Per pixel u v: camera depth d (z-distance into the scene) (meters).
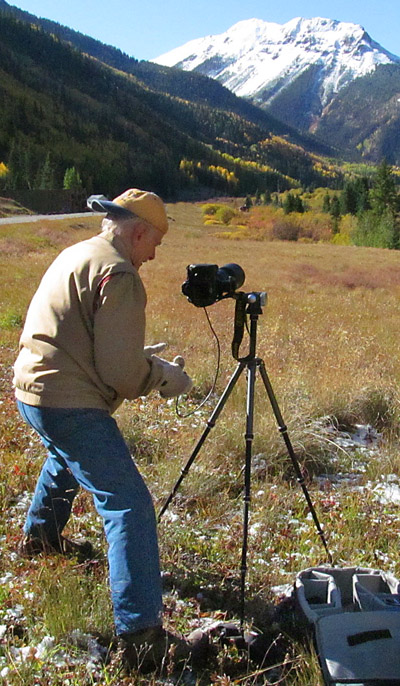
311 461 5.21
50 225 52.28
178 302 16.30
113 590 2.67
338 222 98.19
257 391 6.68
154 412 6.21
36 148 162.75
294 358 8.90
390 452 5.49
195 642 2.76
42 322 2.79
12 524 3.81
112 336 2.64
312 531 3.99
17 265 24.17
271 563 3.58
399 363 8.99
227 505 4.27
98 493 2.76
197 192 195.12
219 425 5.47
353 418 6.47
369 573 3.15
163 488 4.37
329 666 2.51
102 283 2.67
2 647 2.71
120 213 2.86
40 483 3.37
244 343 9.72
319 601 3.07
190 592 3.26
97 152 184.00
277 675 2.68
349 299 20.34
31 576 3.17
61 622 2.83
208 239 71.25
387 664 2.49
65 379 2.74
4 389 6.85
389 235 76.00
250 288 23.47
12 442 5.17
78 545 3.50
